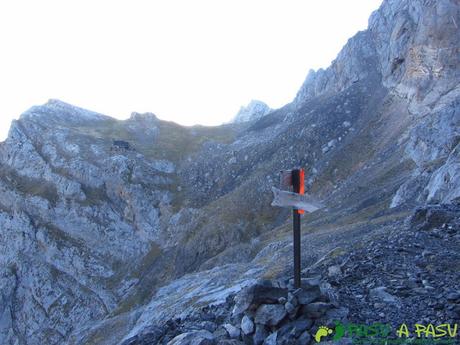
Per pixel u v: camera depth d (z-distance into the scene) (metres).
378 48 118.12
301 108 135.25
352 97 113.69
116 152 138.50
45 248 109.69
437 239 14.73
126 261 109.06
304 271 14.64
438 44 77.88
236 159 134.88
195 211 115.88
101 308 95.06
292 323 8.44
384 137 87.69
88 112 179.62
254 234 96.12
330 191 86.75
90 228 115.00
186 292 42.31
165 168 141.75
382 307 9.42
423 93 80.81
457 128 53.22
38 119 150.75
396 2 113.88
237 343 8.60
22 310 99.75
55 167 128.12
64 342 91.44
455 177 31.42
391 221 28.88
